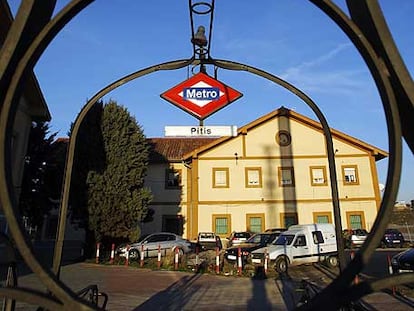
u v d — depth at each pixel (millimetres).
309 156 30359
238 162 30281
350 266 1817
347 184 29812
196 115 6324
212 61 5480
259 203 29484
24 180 23234
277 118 31078
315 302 1792
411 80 1978
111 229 19203
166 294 10312
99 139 19953
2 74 2031
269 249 15711
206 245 23125
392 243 27359
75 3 2182
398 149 1914
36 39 2119
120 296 9906
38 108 17594
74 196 19438
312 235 16891
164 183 31547
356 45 2148
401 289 10195
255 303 9180
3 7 13430
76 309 1835
